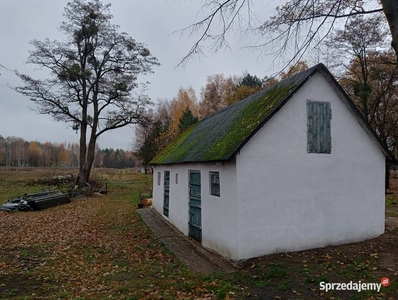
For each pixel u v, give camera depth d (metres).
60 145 94.38
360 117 8.30
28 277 6.57
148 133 42.94
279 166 7.46
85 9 25.42
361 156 8.45
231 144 7.51
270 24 5.91
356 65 21.83
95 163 90.94
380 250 7.35
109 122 27.70
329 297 4.93
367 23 16.72
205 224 9.00
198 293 5.43
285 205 7.48
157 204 16.05
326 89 8.06
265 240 7.24
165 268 7.14
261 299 5.02
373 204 8.57
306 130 7.80
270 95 8.51
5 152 73.56
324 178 7.95
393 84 21.47
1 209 16.25
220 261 7.46
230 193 7.41
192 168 10.16
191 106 46.47
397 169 41.25
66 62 25.27
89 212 16.09
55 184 28.11
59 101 25.67
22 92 24.16
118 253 8.60
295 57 5.98
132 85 27.16
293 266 6.32
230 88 43.03
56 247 9.20
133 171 61.56
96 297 5.37
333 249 7.54
